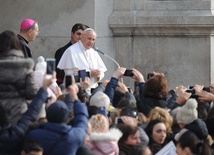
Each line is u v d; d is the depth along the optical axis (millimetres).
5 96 24750
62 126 23641
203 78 39156
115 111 27234
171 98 30547
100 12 38938
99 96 27047
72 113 25094
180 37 39188
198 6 39281
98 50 35344
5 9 39125
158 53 39281
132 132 25125
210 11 39188
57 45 38781
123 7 39312
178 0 39406
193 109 26984
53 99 26172
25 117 23938
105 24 39000
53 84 27625
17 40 25953
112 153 24531
